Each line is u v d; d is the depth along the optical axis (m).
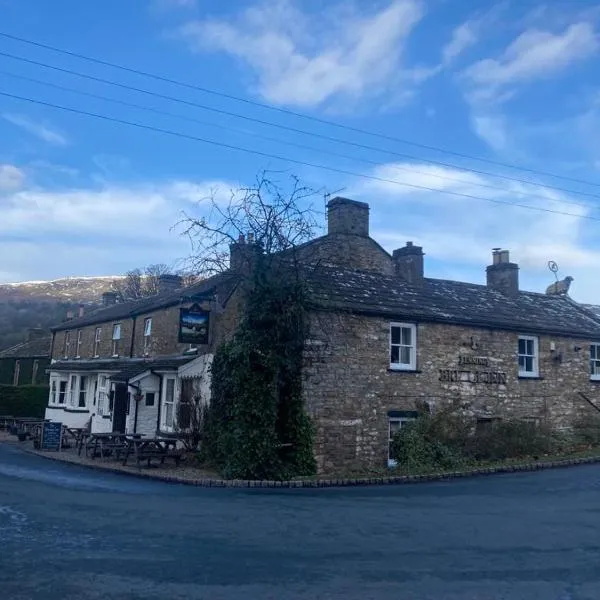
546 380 23.47
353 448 18.41
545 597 6.64
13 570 7.08
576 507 11.78
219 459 17.67
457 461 18.27
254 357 16.61
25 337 63.84
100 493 12.93
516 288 26.33
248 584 6.80
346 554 8.12
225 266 17.88
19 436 29.02
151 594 6.40
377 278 22.31
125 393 26.02
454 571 7.48
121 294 55.59
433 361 20.59
